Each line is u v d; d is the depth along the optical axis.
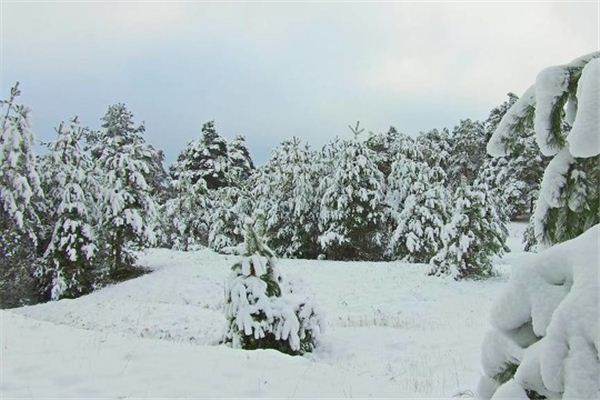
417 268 22.52
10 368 6.91
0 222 22.05
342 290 18.83
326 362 10.06
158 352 8.00
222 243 33.75
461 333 11.84
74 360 7.38
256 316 10.09
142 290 20.25
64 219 22.64
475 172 50.94
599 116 2.16
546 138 2.71
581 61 2.71
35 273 23.00
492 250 20.69
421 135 49.78
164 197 39.00
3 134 22.11
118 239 24.23
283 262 24.66
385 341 11.40
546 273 2.11
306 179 30.97
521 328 2.23
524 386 2.09
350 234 28.59
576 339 1.83
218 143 43.28
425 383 8.02
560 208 2.80
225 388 6.53
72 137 24.20
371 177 28.95
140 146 26.39
